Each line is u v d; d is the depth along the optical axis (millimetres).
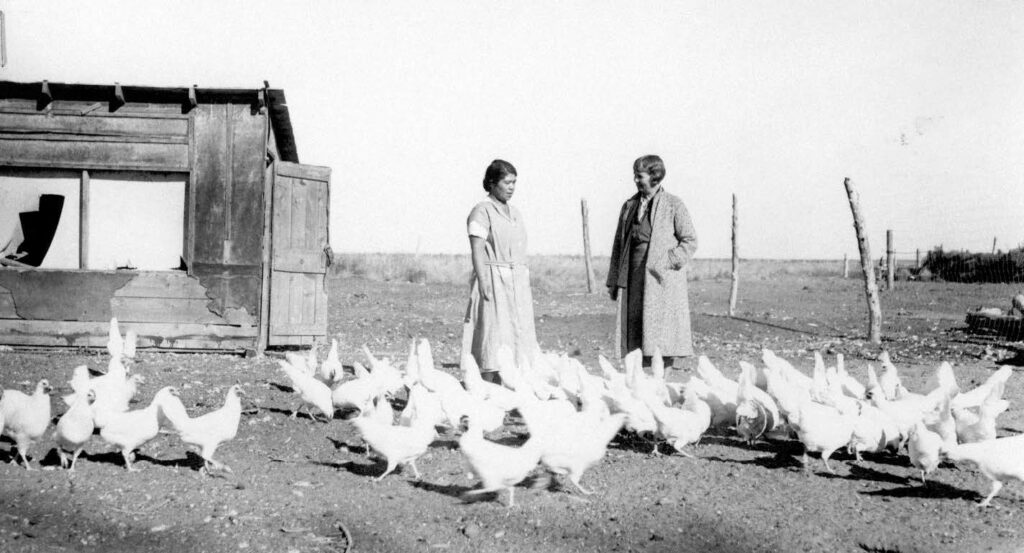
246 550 4492
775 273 44812
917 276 35938
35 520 4789
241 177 12086
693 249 8102
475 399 6836
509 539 4695
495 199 7637
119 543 4539
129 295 11953
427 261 42156
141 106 12078
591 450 5461
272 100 12430
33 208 13109
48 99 11945
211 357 11820
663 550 4559
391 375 8398
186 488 5547
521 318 7746
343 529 4762
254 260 12094
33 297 11797
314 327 13367
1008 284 31641
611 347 15008
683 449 7031
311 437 7277
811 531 4891
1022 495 5723
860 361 12727
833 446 6281
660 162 8180
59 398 8391
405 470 6195
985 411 6512
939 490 5832
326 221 13477
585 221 27438
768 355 8297
